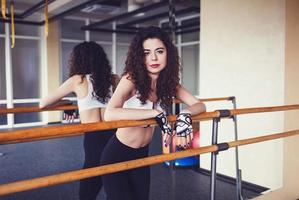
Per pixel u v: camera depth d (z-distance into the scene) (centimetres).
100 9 668
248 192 349
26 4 765
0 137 109
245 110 197
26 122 870
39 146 598
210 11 391
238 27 359
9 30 822
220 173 390
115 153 176
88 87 222
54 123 888
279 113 322
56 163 474
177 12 697
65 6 705
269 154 337
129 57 164
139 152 180
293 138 316
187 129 154
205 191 352
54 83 884
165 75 170
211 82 395
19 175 411
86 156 220
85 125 132
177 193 346
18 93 855
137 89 163
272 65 326
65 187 362
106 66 229
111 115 153
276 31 321
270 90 329
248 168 359
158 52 163
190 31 912
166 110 176
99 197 333
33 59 876
